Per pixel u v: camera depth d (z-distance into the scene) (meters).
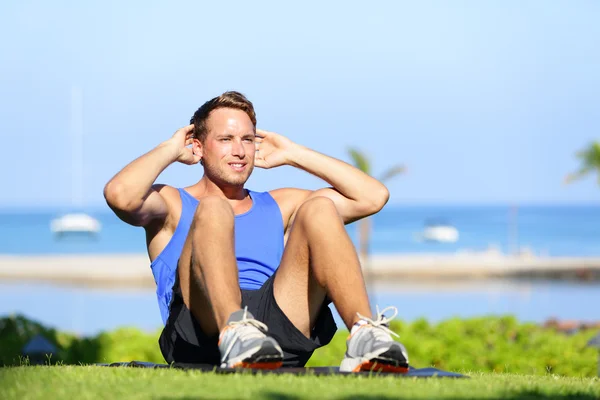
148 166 11.27
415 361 29.41
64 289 103.25
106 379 8.91
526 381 10.01
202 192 12.12
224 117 11.84
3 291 100.81
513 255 158.00
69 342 32.34
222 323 9.36
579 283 115.00
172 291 10.86
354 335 9.45
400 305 84.38
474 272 121.44
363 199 12.56
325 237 9.73
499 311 79.12
